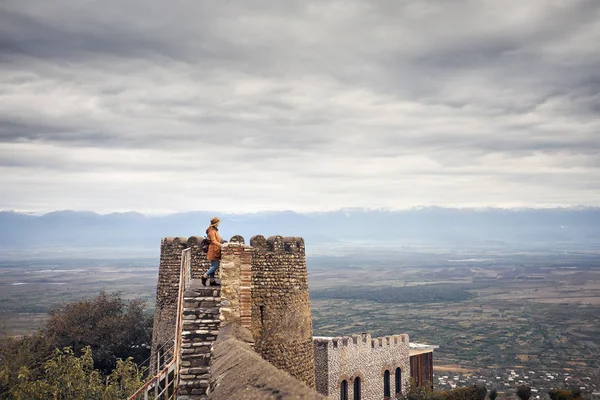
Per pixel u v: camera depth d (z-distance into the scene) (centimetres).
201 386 1992
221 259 2356
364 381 6322
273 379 908
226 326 2127
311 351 3125
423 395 6494
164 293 3262
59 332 4738
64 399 2600
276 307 2972
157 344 3269
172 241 3266
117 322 4950
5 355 2708
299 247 3064
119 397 2722
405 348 7081
